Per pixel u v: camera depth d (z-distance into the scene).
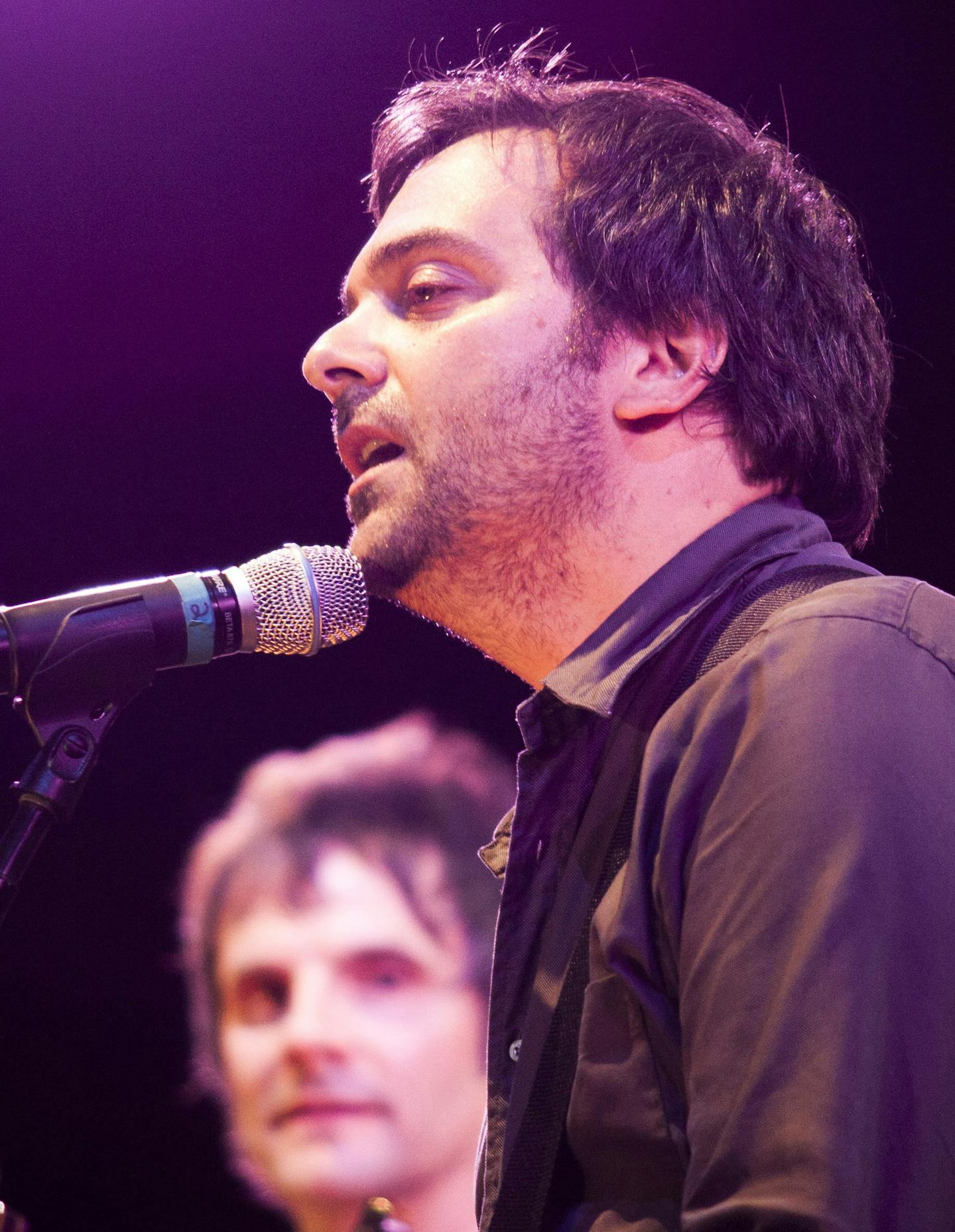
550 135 3.98
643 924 2.79
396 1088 7.47
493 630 3.82
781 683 2.69
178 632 3.51
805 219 4.07
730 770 2.66
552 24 9.17
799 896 2.41
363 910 7.92
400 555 3.71
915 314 8.55
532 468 3.59
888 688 2.62
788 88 8.84
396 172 4.34
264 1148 7.80
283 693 9.91
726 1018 2.40
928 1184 2.23
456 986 7.64
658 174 3.86
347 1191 7.37
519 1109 2.99
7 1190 9.17
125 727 9.91
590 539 3.60
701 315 3.73
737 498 3.65
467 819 8.44
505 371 3.62
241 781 9.48
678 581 3.41
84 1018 9.43
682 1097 2.70
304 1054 7.64
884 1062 2.27
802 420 3.74
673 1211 2.64
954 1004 2.35
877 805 2.45
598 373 3.66
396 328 3.81
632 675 3.30
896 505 8.50
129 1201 9.09
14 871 3.30
